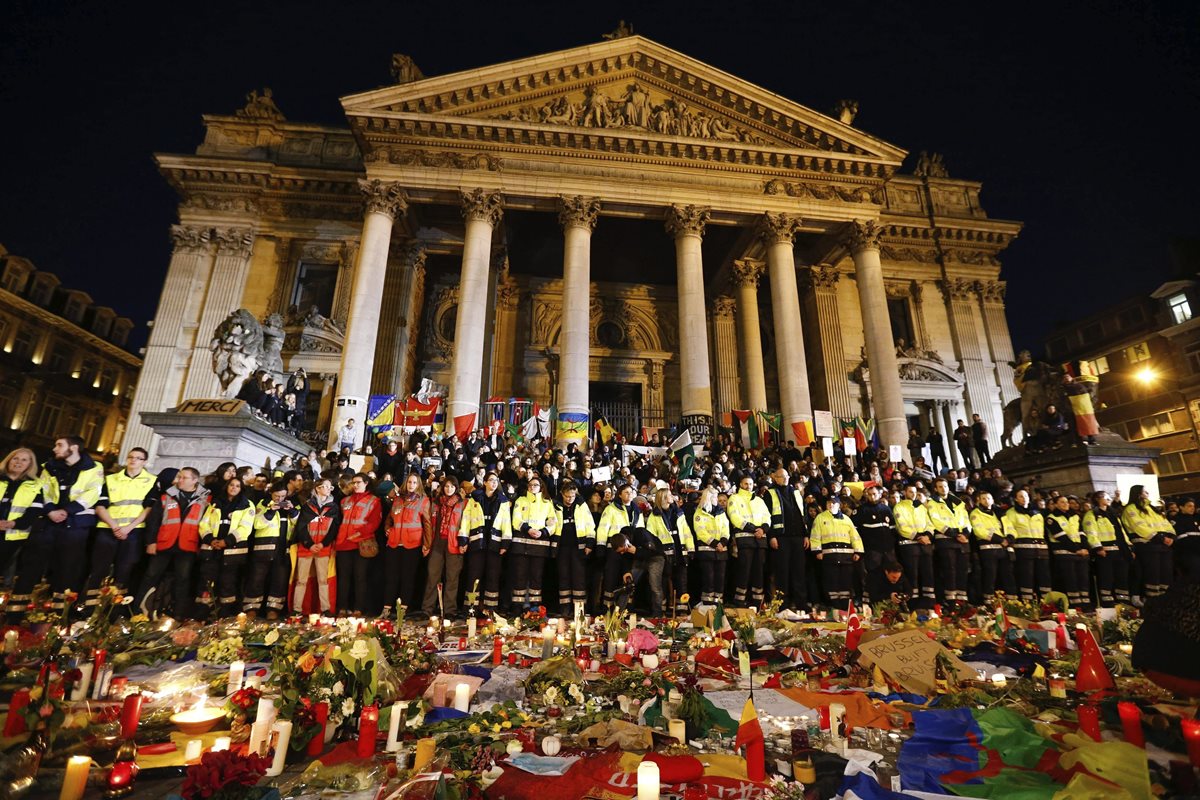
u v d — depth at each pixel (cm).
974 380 3134
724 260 3144
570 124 2598
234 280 2894
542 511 1086
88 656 539
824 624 913
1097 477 1592
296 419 1777
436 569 1050
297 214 3033
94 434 4625
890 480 1678
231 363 1569
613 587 1059
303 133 3184
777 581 1159
